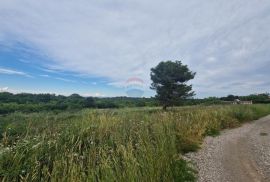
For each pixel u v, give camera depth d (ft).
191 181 21.47
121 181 15.24
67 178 14.34
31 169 15.34
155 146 23.30
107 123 27.12
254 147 36.94
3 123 24.71
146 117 35.17
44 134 20.24
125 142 21.95
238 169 25.64
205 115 56.13
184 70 122.21
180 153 30.27
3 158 15.80
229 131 53.01
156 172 17.79
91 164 16.67
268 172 24.71
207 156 30.40
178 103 119.96
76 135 22.12
